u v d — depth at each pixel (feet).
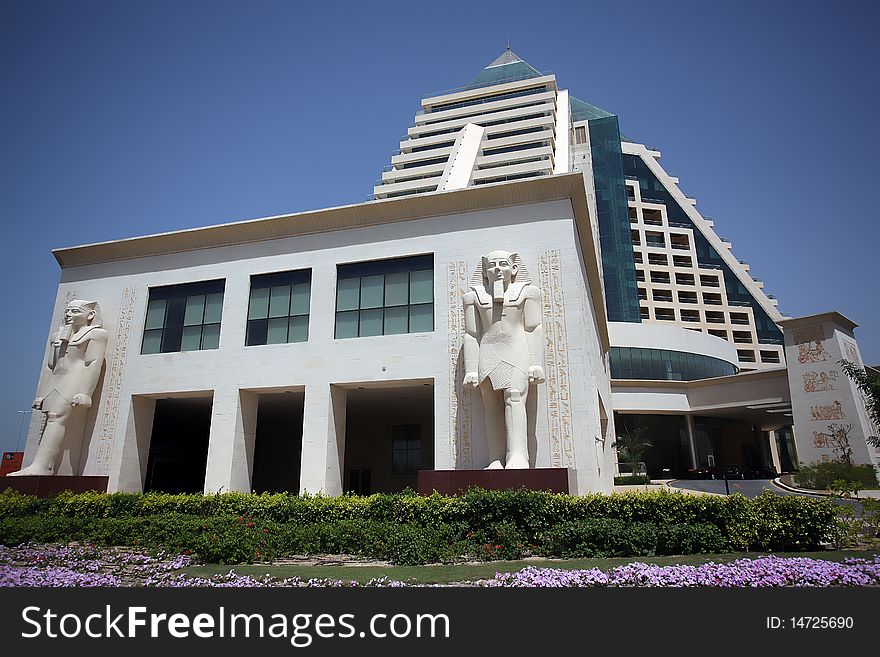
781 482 112.47
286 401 83.30
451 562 40.55
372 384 69.36
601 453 89.51
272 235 76.84
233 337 74.54
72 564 38.60
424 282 69.62
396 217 72.13
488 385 59.31
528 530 45.50
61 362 75.20
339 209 73.20
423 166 255.29
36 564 39.24
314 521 52.29
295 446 113.29
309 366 70.33
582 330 61.00
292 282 75.20
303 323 73.15
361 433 106.01
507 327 59.11
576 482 56.39
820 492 96.12
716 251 275.59
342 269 73.67
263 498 56.44
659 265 260.21
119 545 47.60
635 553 40.14
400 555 40.75
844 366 101.76
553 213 65.87
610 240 248.93
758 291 268.00
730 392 158.81
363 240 72.90
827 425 116.06
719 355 193.06
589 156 256.93
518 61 324.39
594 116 304.09
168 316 79.05
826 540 40.45
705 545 40.19
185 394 76.07
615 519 43.78
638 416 167.22
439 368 65.26
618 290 239.09
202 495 60.23
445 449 62.44
